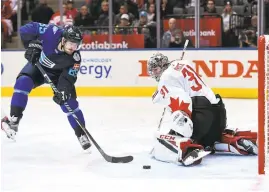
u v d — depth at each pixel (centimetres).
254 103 2289
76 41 1177
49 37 1223
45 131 1609
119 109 2145
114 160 1150
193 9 2662
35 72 1280
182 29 2633
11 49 2720
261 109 995
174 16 2644
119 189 929
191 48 2556
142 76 2622
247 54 2494
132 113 2023
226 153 1225
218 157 1193
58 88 1198
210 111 1152
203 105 1150
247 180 984
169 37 2625
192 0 2692
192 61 2564
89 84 2686
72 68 1211
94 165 1134
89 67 2681
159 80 1170
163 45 2645
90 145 1256
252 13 2597
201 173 1044
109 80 2662
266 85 987
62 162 1173
